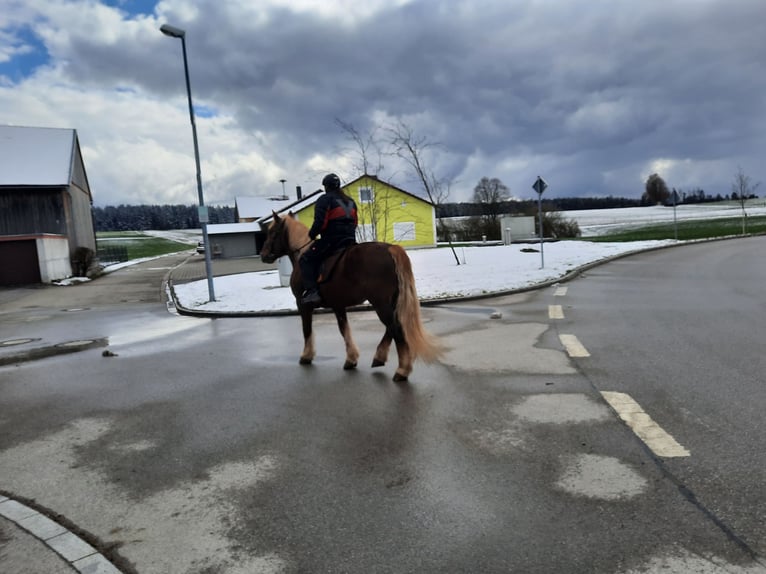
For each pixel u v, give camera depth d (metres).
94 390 6.57
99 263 40.91
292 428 4.83
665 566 2.62
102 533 3.23
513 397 5.34
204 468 4.08
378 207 33.72
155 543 3.08
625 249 26.12
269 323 11.20
